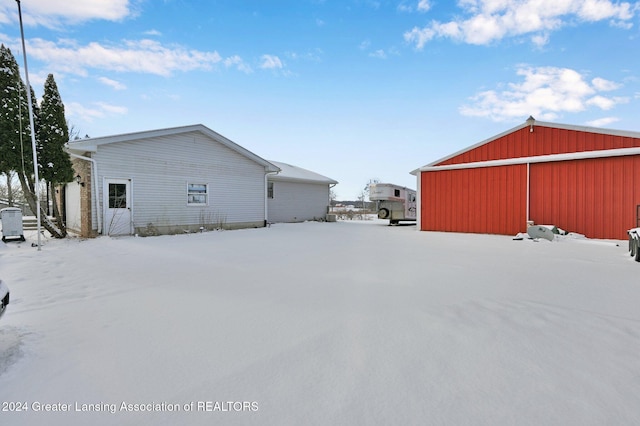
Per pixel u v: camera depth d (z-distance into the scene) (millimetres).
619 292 3957
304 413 1626
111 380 1953
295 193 19984
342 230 14156
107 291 4039
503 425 1526
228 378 1969
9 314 3166
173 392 1824
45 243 8914
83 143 9867
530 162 11438
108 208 10586
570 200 10688
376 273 5082
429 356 2248
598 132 10289
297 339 2545
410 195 22203
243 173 14703
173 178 12188
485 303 3486
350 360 2191
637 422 1546
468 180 12906
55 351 2344
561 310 3254
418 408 1663
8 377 1982
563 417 1585
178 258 6547
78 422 1564
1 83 9008
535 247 8461
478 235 11977
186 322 2936
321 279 4656
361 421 1562
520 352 2312
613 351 2332
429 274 5008
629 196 9711
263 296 3781
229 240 9875
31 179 9781
